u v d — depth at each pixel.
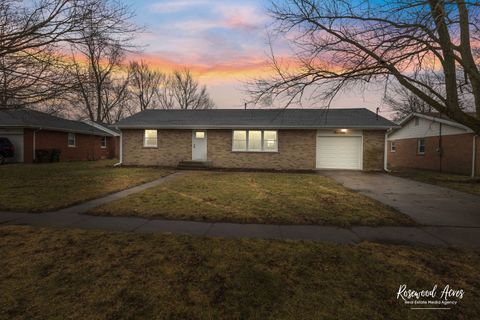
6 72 5.45
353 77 6.04
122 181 10.80
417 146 20.62
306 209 6.44
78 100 6.65
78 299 2.72
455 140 16.33
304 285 3.02
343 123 16.05
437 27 5.20
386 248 4.10
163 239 4.43
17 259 3.63
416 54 6.04
